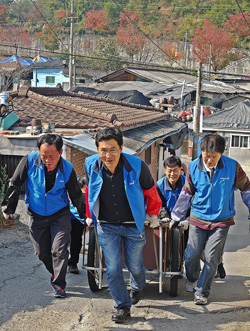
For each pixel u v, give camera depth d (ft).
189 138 111.96
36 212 16.61
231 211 16.19
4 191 30.09
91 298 17.10
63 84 158.10
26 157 16.40
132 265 15.19
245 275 21.11
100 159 14.47
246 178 16.02
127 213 14.69
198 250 16.65
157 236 17.10
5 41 225.76
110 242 14.74
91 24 234.79
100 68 166.40
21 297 16.79
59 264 16.55
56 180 16.12
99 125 36.76
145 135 41.65
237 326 14.74
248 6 249.55
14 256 22.31
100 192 14.52
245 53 202.08
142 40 199.00
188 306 16.51
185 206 16.44
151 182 14.93
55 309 15.84
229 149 100.58
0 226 27.12
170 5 268.62
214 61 199.82
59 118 38.37
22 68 163.43
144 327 14.62
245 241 33.01
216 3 261.03
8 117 34.37
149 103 83.05
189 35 236.63
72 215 19.88
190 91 114.42
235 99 119.96
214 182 15.75
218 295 17.79
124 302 14.92
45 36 225.56
